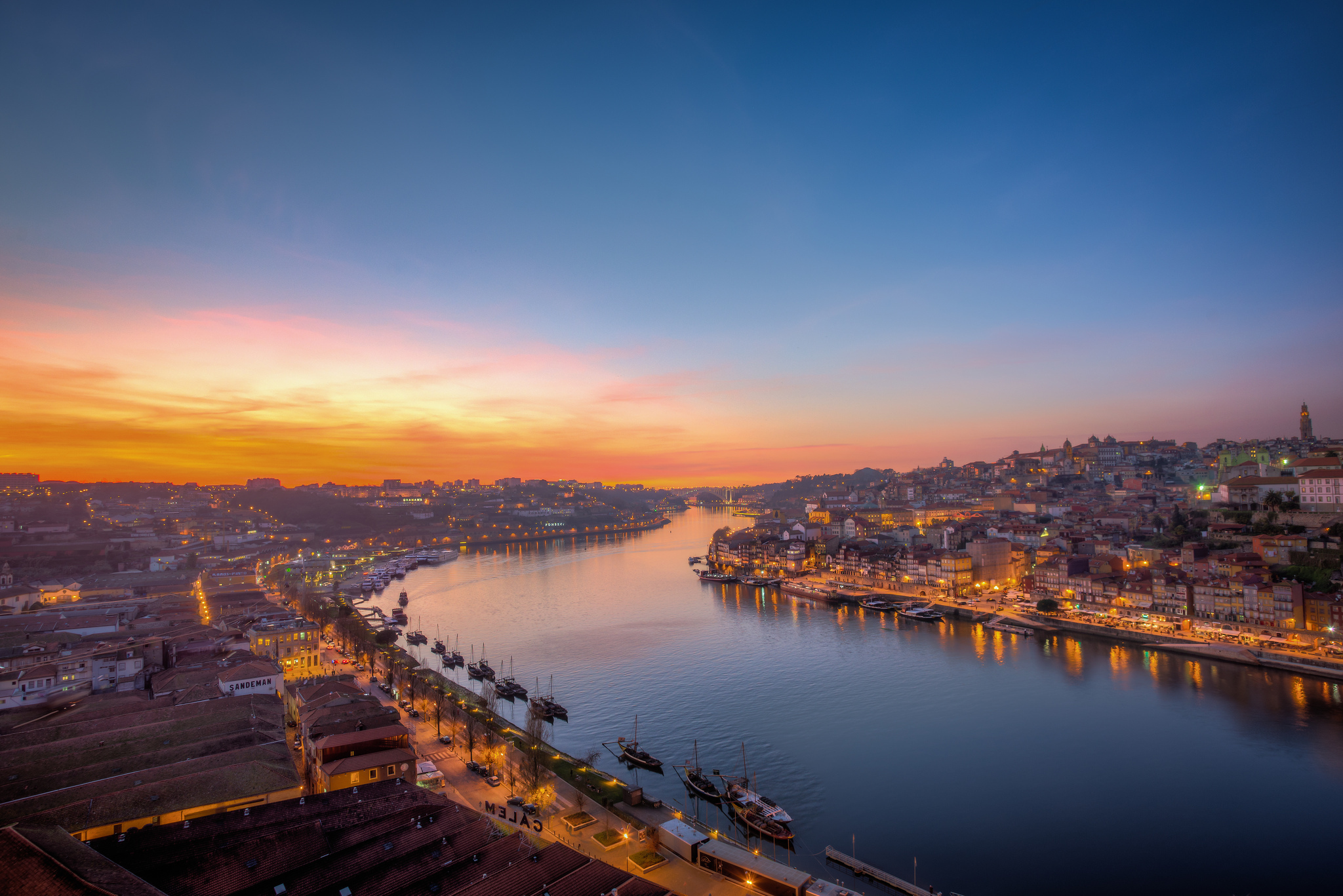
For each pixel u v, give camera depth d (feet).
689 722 647.97
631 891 297.33
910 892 370.73
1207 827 437.99
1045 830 439.22
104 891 223.10
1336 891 373.40
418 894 290.76
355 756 435.12
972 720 630.74
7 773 398.42
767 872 352.28
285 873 288.30
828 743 585.63
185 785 369.30
